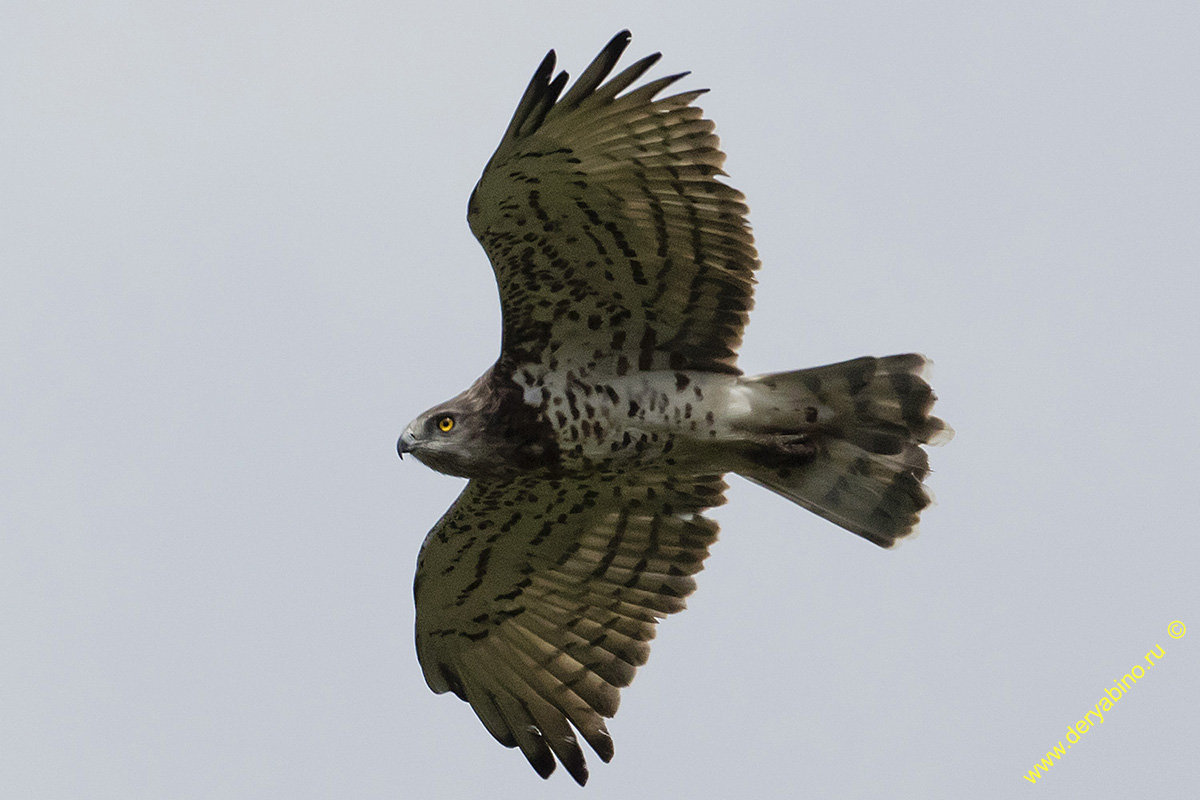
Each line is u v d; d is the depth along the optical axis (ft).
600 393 41.91
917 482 42.37
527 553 47.70
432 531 46.47
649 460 42.93
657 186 38.91
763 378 42.14
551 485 45.47
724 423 42.09
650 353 41.93
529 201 38.88
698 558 47.50
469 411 42.42
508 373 42.27
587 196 38.93
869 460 42.73
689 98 37.60
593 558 48.03
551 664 48.55
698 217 39.45
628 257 40.29
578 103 36.83
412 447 42.42
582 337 41.86
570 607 48.62
